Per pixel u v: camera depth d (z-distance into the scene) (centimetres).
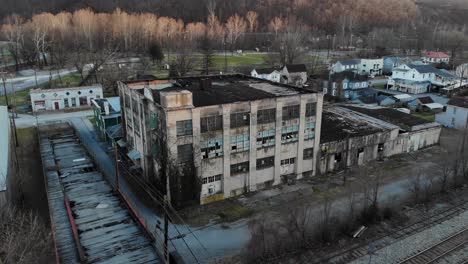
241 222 3606
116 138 5375
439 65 12825
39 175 4653
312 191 4216
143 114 4119
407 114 6044
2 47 13225
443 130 6512
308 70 12638
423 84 9625
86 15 12550
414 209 3812
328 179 4534
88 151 5419
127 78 9306
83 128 6631
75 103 8050
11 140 4988
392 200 3988
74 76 10375
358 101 8381
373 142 4997
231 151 3972
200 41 15200
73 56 11588
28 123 6938
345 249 3153
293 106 4216
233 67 12144
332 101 8519
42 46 11975
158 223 3294
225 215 3716
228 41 17012
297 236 3228
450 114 6644
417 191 3978
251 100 3959
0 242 2800
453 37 16775
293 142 4347
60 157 5222
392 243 3241
